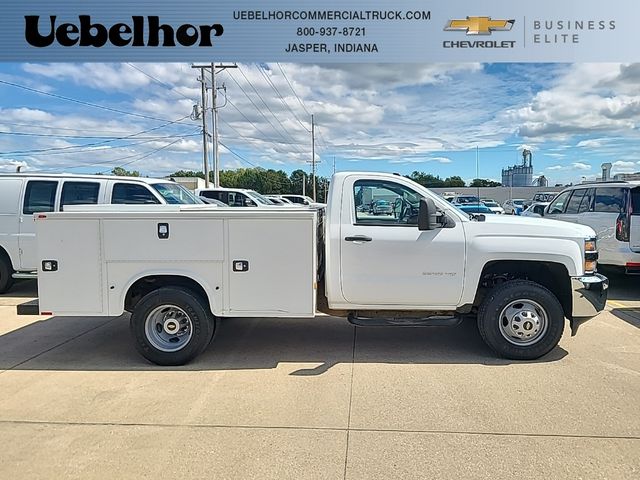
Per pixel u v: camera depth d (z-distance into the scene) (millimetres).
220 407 4203
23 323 7121
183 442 3619
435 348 5754
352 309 5484
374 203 5375
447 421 3898
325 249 5406
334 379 4809
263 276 5184
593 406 4137
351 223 5340
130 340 6250
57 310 5289
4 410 4184
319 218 5742
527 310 5234
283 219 5129
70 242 5230
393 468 3262
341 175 5398
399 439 3631
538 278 5625
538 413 4016
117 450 3520
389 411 4086
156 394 4492
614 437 3629
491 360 5312
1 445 3605
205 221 5156
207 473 3230
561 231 5281
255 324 6891
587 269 5340
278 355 5559
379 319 5496
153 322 5285
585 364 5148
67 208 5691
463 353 5559
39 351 5812
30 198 8875
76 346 6000
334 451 3475
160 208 5711
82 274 5250
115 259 5219
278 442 3605
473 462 3322
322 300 5652
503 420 3904
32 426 3891
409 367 5121
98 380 4863
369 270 5312
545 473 3189
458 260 5258
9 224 8844
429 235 5273
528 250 5191
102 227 5199
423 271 5285
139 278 5242
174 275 5250
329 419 3955
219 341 6094
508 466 3270
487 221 5395
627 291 9133
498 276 5672
